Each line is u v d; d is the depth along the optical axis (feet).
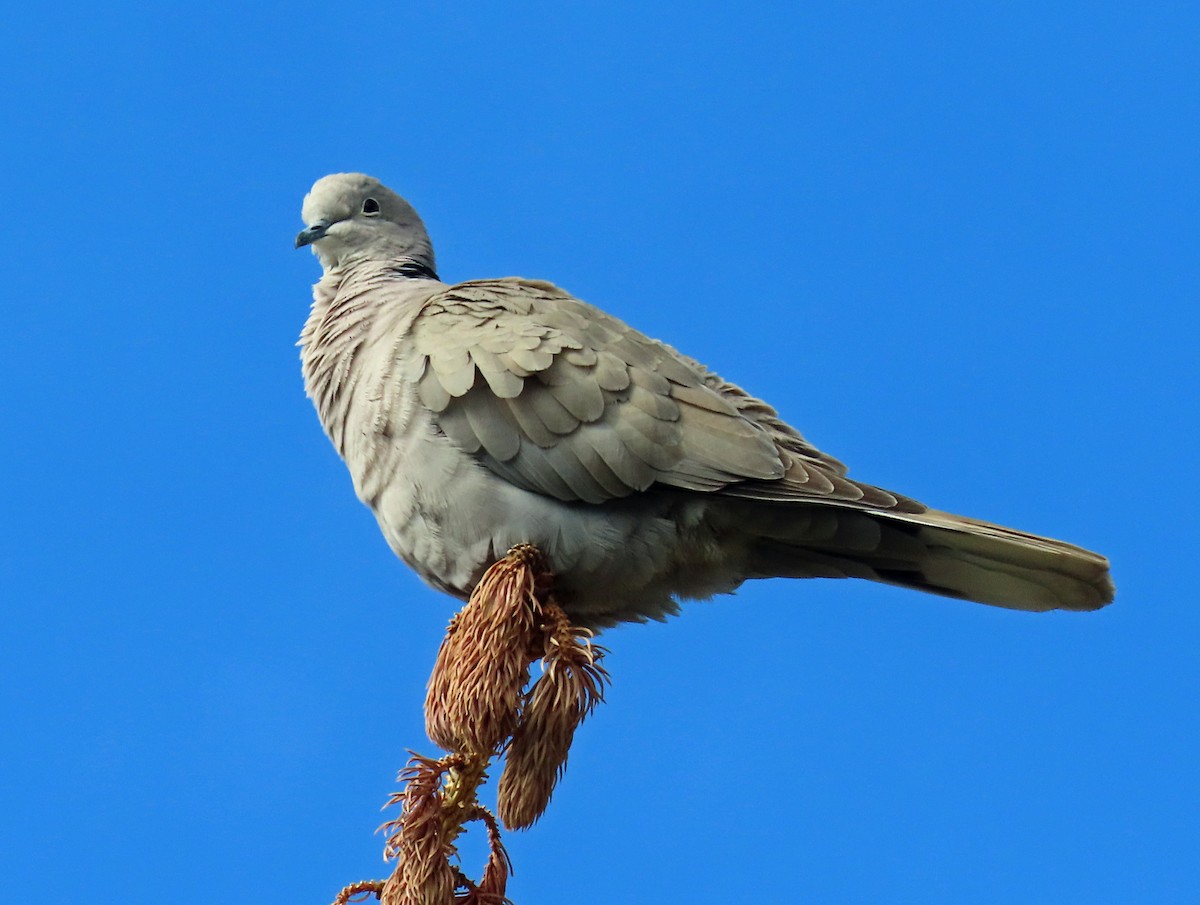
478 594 30.99
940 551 35.83
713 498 35.17
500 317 35.88
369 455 36.14
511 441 34.37
